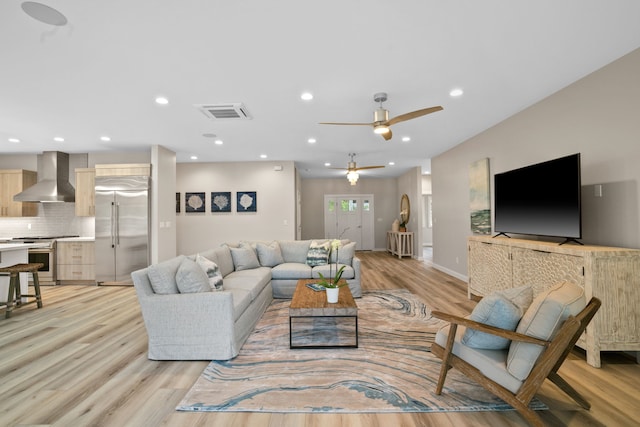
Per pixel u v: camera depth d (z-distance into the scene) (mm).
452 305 3922
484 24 2086
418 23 2068
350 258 4461
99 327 3254
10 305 3580
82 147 5426
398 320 3379
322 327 3215
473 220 4867
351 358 2469
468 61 2572
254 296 3242
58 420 1728
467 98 3365
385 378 2154
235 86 3006
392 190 10500
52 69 2637
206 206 7109
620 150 2572
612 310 2289
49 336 3000
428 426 1662
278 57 2486
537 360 1577
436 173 6539
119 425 1687
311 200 10523
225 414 1774
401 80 2906
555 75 2850
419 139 5129
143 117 3883
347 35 2197
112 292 4824
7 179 5648
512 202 3617
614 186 2625
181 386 2086
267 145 5484
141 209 5250
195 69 2666
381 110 3195
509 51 2428
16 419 1736
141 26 2062
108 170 5395
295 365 2357
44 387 2074
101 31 2113
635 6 1911
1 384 2115
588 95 2842
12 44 2258
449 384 2068
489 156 4469
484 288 3875
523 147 3729
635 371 2246
